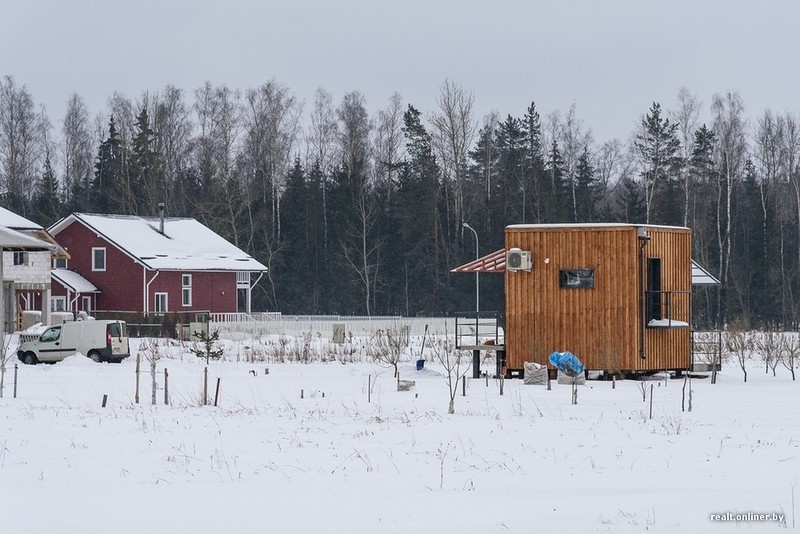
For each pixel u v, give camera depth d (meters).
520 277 55.88
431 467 26.58
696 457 27.69
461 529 19.25
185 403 42.91
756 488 22.98
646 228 54.91
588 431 33.06
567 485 23.84
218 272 120.25
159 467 26.91
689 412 38.50
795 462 26.69
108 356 67.25
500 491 23.19
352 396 45.91
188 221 127.94
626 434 32.25
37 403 42.53
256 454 28.95
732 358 69.12
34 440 31.72
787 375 58.06
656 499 21.81
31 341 67.94
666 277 56.75
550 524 19.50
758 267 138.50
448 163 144.88
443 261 145.62
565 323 55.00
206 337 72.12
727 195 135.88
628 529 18.95
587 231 54.81
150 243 117.25
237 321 103.38
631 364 53.81
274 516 20.64
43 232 96.25
